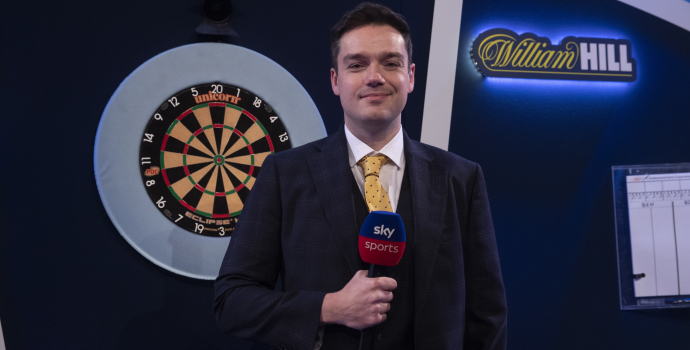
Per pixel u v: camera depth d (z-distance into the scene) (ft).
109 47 6.49
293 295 3.96
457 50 7.27
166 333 6.42
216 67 6.66
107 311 6.28
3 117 6.13
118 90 6.35
